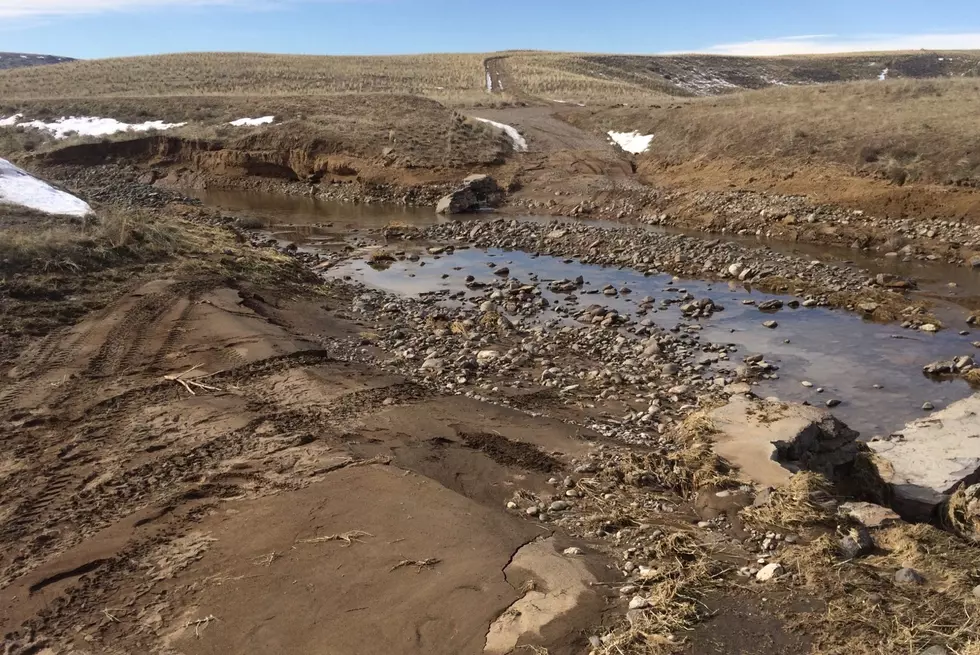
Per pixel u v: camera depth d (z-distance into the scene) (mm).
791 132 27094
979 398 9531
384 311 15062
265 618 5094
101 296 12641
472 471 7582
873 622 4875
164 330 11352
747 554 5977
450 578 5414
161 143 38344
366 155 34219
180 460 7551
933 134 23234
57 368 9906
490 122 38812
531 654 4621
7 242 13188
